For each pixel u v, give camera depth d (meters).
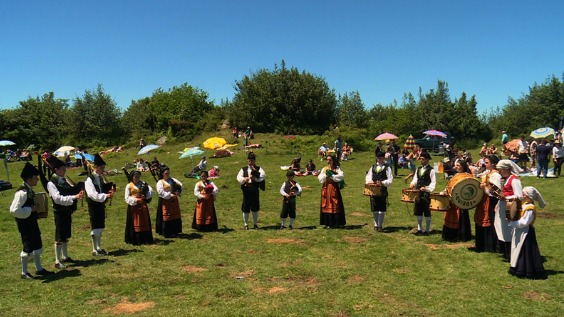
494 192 7.81
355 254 8.57
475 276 7.11
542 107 46.00
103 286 6.96
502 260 7.95
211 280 7.20
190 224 12.01
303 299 6.23
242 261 8.27
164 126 52.28
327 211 10.98
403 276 7.20
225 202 15.61
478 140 43.59
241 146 37.25
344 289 6.64
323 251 8.86
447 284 6.76
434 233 10.32
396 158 22.41
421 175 10.14
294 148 33.31
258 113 45.00
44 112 53.59
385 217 12.41
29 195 7.38
